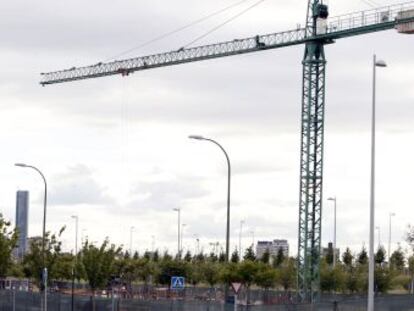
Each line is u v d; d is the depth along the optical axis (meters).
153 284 99.00
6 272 73.81
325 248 138.50
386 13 92.56
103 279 75.38
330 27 98.31
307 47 99.50
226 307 47.03
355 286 89.50
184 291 80.00
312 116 97.19
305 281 88.69
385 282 88.06
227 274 66.62
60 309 60.72
